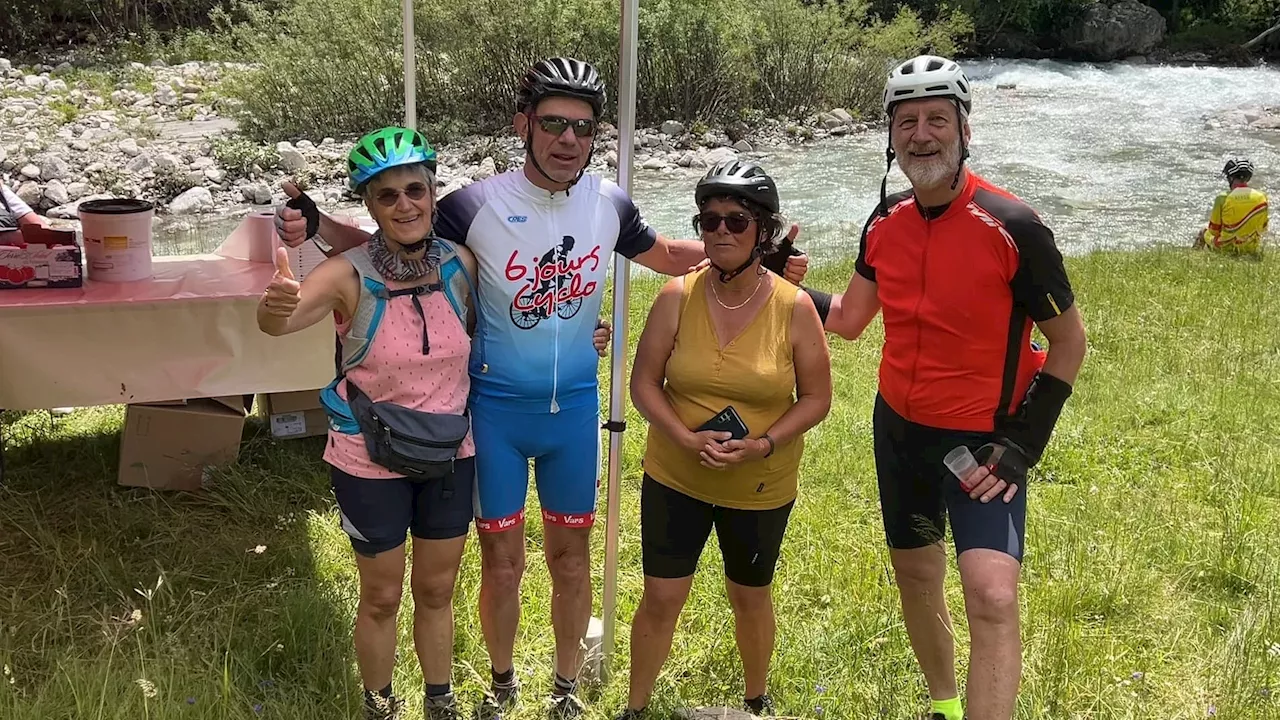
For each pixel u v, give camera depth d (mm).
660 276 8852
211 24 23828
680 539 2789
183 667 2891
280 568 3799
